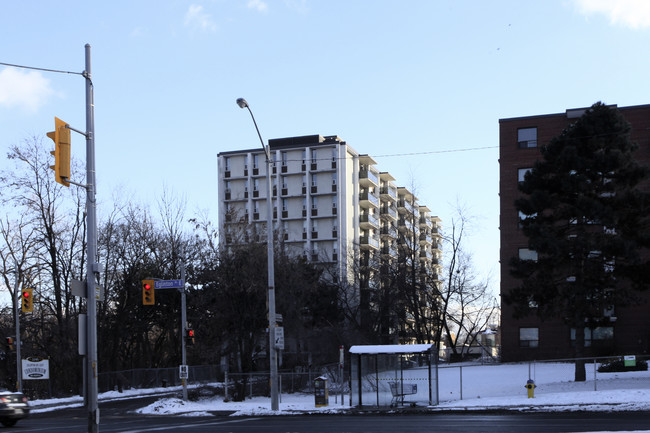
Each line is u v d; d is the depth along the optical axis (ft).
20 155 159.22
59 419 96.58
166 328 202.69
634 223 116.88
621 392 93.66
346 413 91.35
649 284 117.39
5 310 172.35
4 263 164.45
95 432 50.11
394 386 97.30
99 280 176.76
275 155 306.35
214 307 147.13
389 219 337.72
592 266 116.88
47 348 175.22
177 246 189.16
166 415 98.94
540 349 187.42
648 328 180.45
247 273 140.56
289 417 87.30
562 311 121.90
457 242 217.97
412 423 70.44
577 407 83.61
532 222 120.37
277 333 96.63
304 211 301.02
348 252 228.84
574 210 115.24
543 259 119.44
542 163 120.67
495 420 71.31
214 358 185.16
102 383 165.37
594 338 184.75
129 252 186.29
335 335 183.32
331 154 299.99
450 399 105.81
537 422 67.41
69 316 170.19
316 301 187.62
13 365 176.14
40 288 171.01
